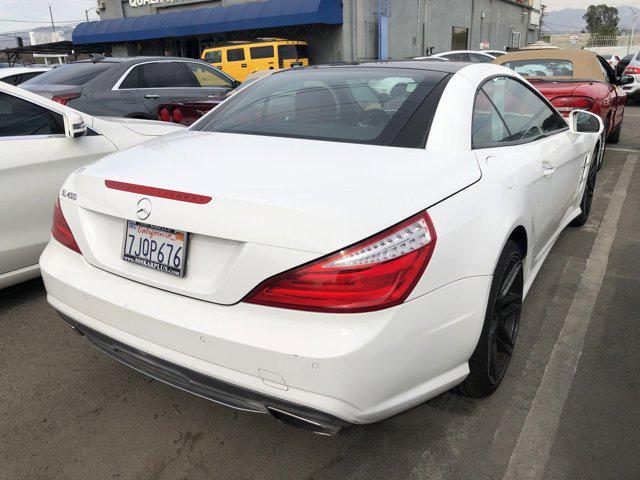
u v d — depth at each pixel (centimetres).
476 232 191
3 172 311
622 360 268
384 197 170
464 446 213
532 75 718
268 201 163
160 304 180
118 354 203
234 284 166
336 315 158
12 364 272
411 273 165
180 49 2516
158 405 241
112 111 681
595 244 429
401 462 206
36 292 356
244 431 225
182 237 177
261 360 162
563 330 296
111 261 198
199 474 202
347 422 167
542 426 223
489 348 217
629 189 596
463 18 2755
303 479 199
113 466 206
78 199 206
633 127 1075
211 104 619
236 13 2095
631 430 220
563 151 317
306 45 1986
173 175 189
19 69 966
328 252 156
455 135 219
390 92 245
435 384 187
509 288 235
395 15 2223
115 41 2453
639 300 331
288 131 238
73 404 241
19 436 221
